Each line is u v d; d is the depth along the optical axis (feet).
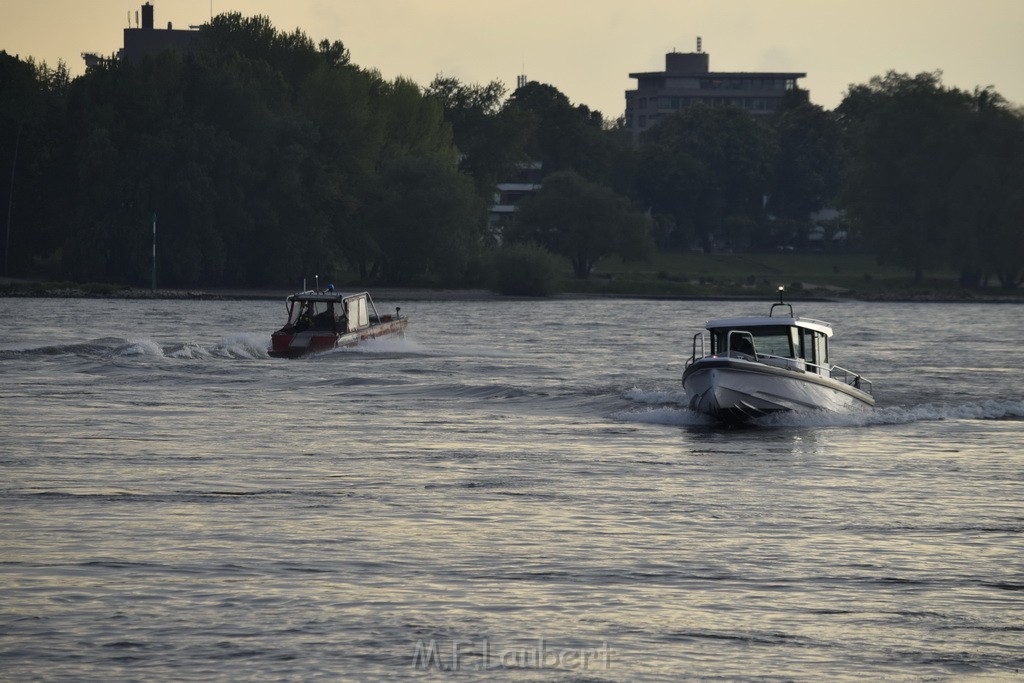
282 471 309.01
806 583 206.69
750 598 197.67
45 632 175.73
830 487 296.71
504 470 316.40
